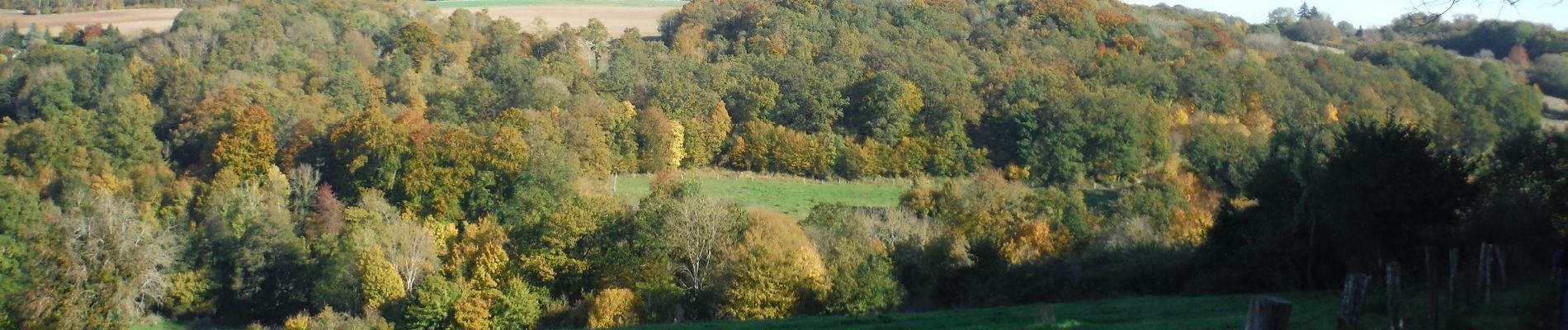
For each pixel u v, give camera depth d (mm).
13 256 36562
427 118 82312
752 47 107562
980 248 42531
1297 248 35094
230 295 57656
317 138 75500
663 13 139250
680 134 84375
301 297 56156
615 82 95625
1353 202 30750
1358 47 110375
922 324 26281
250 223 59312
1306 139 47125
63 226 35062
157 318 53719
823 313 41875
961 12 118750
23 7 118625
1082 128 81438
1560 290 15516
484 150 70312
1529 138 31547
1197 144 78750
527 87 88625
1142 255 40594
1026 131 83062
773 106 90625
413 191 68312
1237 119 86062
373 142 70500
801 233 51344
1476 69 82812
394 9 123312
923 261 43562
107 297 34938
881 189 79312
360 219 61094
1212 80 92562
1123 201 63719
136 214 53062
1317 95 88938
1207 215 54719
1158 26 118938
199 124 76812
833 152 83812
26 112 79500
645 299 46188
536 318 46938
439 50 105188
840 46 104000
